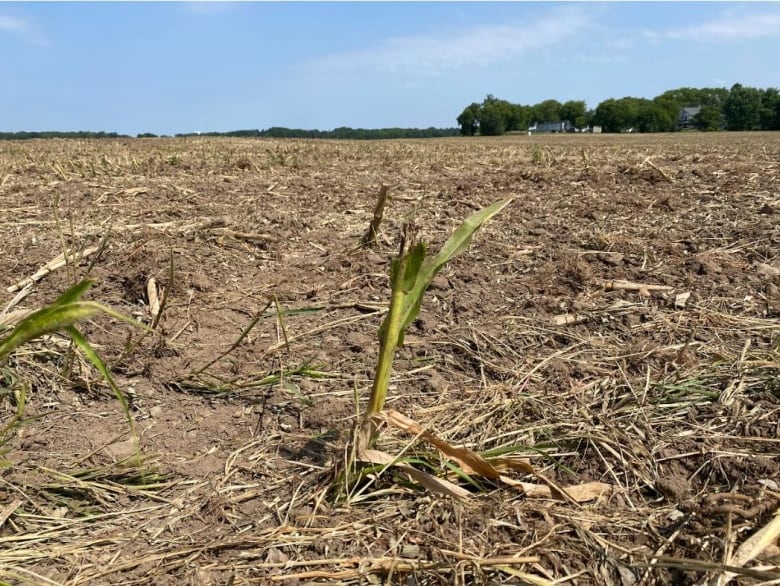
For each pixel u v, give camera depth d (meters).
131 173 8.09
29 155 11.83
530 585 1.47
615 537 1.63
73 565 1.54
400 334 1.74
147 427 2.14
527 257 3.95
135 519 1.71
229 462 1.95
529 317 3.01
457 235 1.78
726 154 11.66
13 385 2.30
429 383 2.41
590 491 1.78
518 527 1.65
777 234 4.10
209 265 3.72
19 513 1.71
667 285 3.37
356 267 3.73
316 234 4.56
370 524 1.67
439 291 3.33
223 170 8.67
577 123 70.12
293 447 2.04
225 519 1.71
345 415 2.18
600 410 2.22
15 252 3.85
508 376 2.47
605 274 3.58
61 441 2.04
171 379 2.43
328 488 1.79
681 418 2.15
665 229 4.49
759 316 2.94
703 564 1.36
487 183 7.14
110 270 3.51
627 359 2.57
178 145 17.95
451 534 1.63
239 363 2.55
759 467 1.86
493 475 1.77
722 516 1.63
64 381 2.37
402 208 5.62
